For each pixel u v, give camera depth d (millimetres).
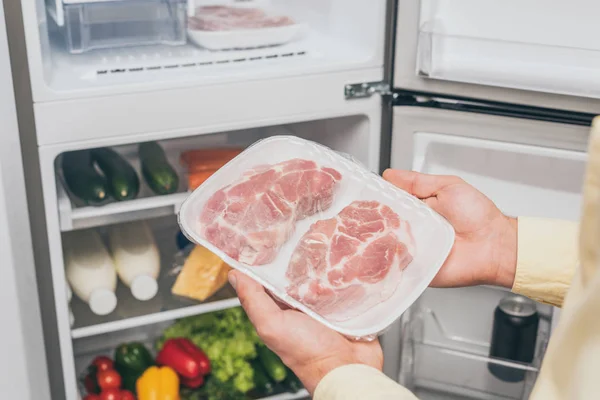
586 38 1210
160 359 1599
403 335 1465
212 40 1360
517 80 1229
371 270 931
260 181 1019
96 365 1594
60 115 1188
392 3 1326
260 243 954
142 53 1369
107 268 1471
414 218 1000
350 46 1431
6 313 1227
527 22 1235
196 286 1488
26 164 1201
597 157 519
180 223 940
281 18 1482
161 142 1716
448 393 1571
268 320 852
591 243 527
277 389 1613
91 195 1332
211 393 1569
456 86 1270
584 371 519
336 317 917
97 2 1277
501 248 1021
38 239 1263
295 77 1319
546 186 1404
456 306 1575
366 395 737
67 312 1332
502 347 1449
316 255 944
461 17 1275
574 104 1207
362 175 1053
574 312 528
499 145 1298
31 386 1291
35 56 1142
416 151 1369
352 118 1472
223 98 1282
